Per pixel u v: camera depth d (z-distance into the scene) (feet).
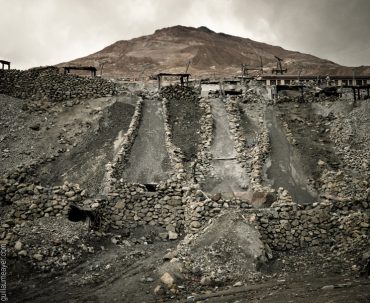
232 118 98.94
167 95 109.50
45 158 84.38
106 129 94.89
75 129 94.43
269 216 61.98
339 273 46.19
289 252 59.47
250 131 96.37
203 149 89.76
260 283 45.96
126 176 81.25
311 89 118.01
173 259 51.62
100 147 88.63
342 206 65.62
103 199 69.67
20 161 83.51
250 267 50.37
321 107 106.11
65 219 62.49
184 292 44.73
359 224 59.57
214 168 84.53
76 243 57.93
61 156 86.17
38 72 108.99
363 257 47.57
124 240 65.16
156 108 105.19
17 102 102.99
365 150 88.28
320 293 37.42
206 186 79.56
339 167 83.41
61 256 54.54
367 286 37.65
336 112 102.73
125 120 98.68
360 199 66.28
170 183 73.72
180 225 70.13
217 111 103.76
